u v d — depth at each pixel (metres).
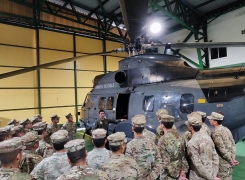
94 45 14.93
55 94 12.81
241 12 11.34
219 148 3.15
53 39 12.80
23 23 11.52
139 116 2.70
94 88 7.43
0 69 10.75
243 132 3.77
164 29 15.41
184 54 14.66
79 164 1.60
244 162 4.94
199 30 13.62
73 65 13.70
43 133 3.70
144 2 2.07
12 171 1.59
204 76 4.30
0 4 10.82
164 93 4.56
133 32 3.38
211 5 11.97
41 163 2.20
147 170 2.44
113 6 13.05
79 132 11.31
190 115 3.16
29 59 11.83
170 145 2.83
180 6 11.75
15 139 1.72
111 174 1.83
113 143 1.99
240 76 3.78
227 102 3.70
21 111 11.38
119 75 5.84
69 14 12.77
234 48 11.67
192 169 2.87
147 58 5.33
